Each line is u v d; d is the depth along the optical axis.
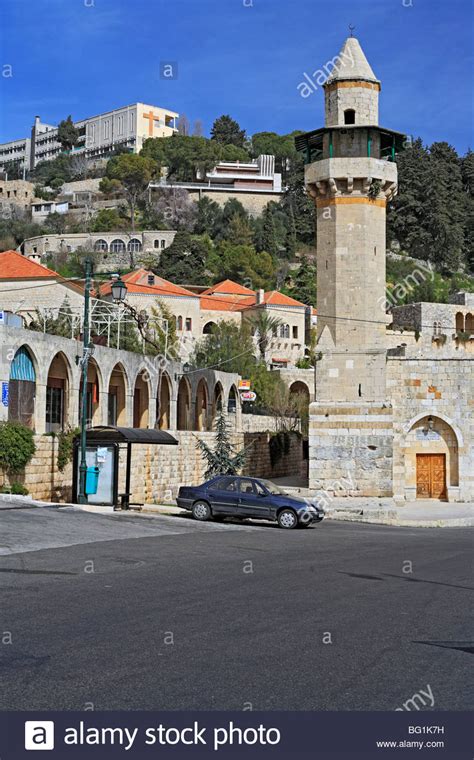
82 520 24.70
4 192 188.12
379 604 12.69
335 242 42.25
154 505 34.03
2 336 29.23
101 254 143.62
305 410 75.94
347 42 43.78
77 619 10.74
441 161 162.25
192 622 10.84
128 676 8.16
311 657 9.14
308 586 14.34
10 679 7.96
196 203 170.25
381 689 8.01
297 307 111.44
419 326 93.88
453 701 7.75
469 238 154.12
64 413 35.88
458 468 43.50
